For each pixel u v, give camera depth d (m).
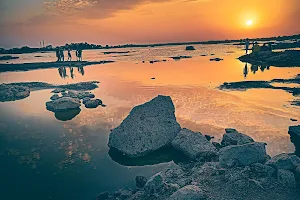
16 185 11.53
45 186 11.41
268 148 13.40
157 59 63.47
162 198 9.54
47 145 15.47
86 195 10.73
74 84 32.53
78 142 15.74
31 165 13.23
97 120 19.39
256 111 18.98
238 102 21.41
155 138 14.57
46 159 13.80
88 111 21.70
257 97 22.58
